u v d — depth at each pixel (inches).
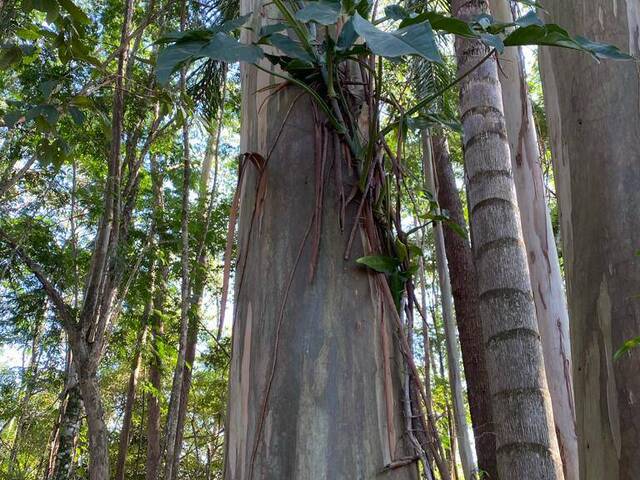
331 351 58.3
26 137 288.0
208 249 366.6
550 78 86.4
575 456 140.5
